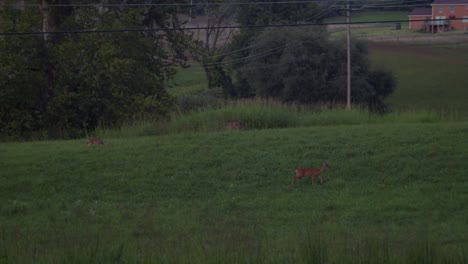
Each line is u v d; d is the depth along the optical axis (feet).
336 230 109.70
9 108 244.83
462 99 451.12
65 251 78.89
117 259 73.97
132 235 109.40
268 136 182.39
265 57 449.06
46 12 257.75
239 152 165.17
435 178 144.56
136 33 271.69
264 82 446.19
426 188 139.13
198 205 132.36
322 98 428.56
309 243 75.10
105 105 255.50
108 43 254.06
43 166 154.30
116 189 142.00
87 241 95.61
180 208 130.52
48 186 142.51
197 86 541.34
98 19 265.95
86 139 198.08
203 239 98.27
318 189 141.08
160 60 299.79
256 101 251.39
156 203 133.90
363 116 246.88
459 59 555.69
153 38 293.43
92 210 127.75
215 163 156.56
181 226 116.47
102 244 90.12
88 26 262.67
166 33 299.79
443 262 71.92
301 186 143.23
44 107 254.06
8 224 117.91
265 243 93.40
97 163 156.25
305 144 171.22
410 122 242.17
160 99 270.26
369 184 143.23
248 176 148.87
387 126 199.21
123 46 269.64
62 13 262.88
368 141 171.83
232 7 499.10
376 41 624.18
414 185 141.38
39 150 171.22
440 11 633.61
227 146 170.91
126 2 285.02
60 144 182.39
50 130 246.47
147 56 289.33
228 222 119.55
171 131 216.74
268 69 442.50
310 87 426.92
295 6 488.44
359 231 108.17
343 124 233.14
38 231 111.24
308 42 430.61
